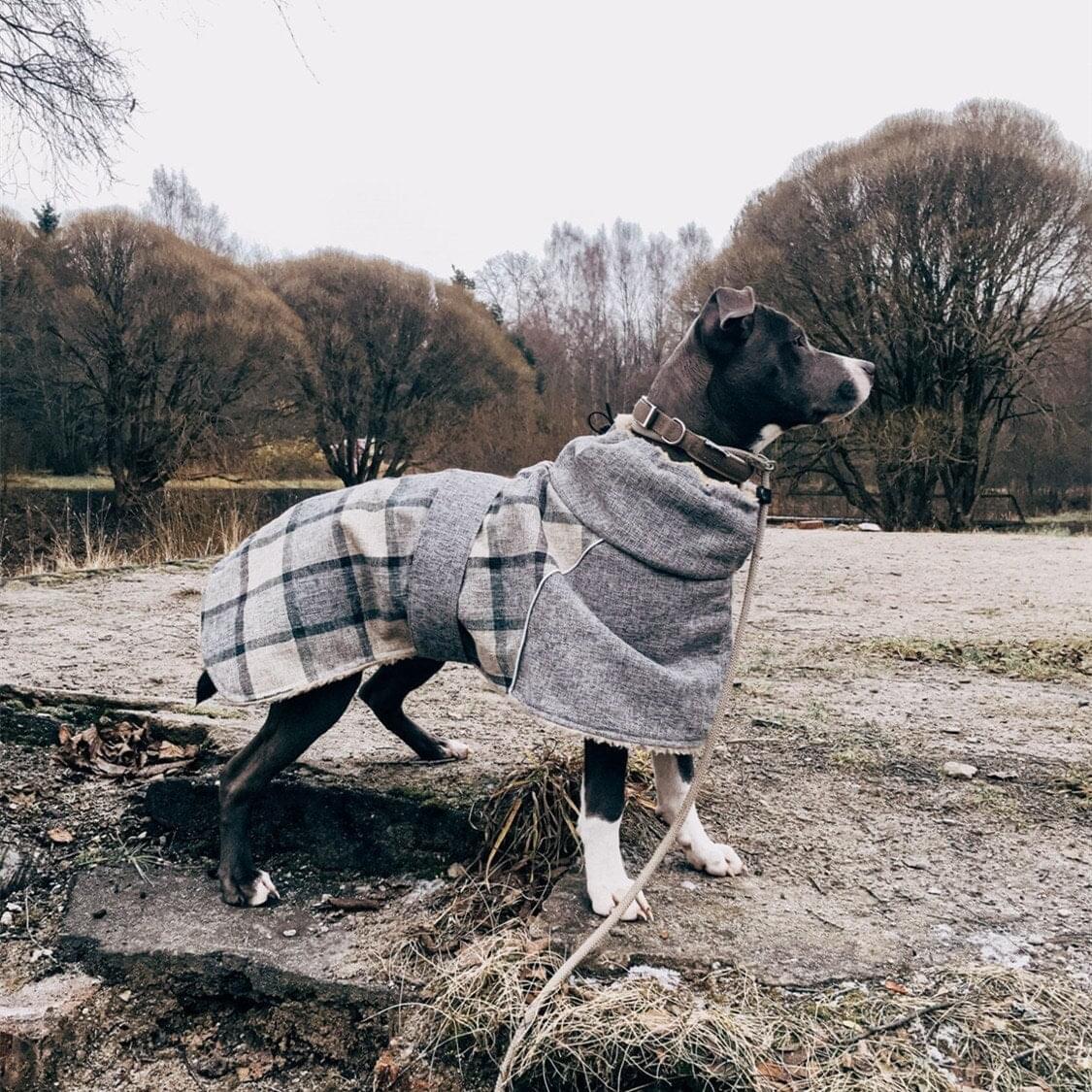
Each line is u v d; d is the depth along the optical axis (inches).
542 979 91.7
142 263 748.6
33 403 744.3
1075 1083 80.4
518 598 101.4
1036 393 787.4
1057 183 716.7
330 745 139.1
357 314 991.0
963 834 121.7
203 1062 100.1
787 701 169.0
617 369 1627.7
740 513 100.8
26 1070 97.3
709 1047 82.7
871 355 776.9
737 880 109.7
